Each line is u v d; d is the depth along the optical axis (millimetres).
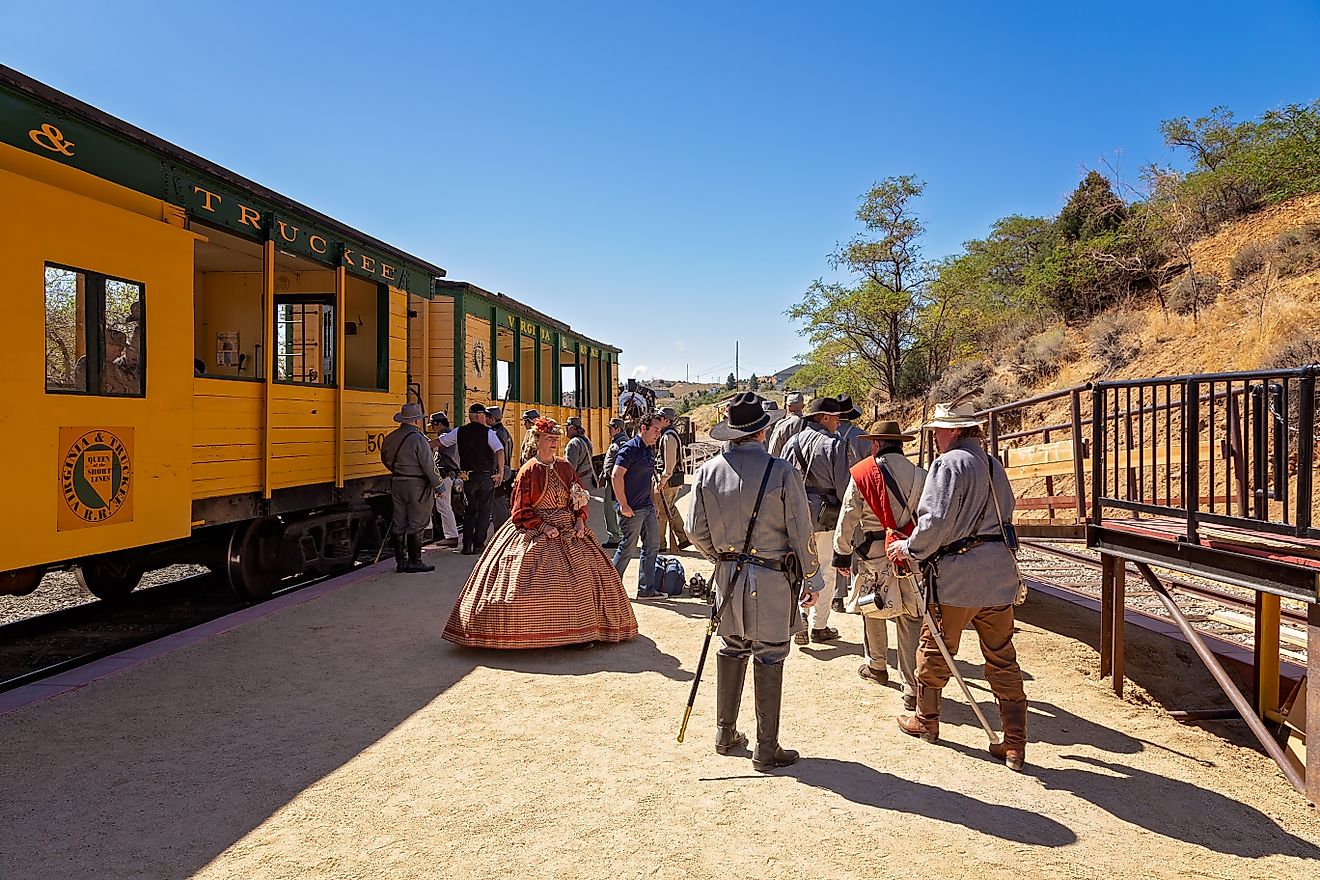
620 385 23297
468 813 3535
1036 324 25094
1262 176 21531
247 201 7461
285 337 10258
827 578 6371
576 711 4820
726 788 3811
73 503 5367
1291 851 3375
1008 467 7656
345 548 9719
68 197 5348
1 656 6422
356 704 4883
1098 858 3244
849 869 3113
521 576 5969
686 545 10906
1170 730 4766
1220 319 16516
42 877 3002
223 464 7070
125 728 4445
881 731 4602
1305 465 4027
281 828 3389
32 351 5086
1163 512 4926
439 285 12258
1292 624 7156
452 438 11141
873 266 29078
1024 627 7113
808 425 6508
